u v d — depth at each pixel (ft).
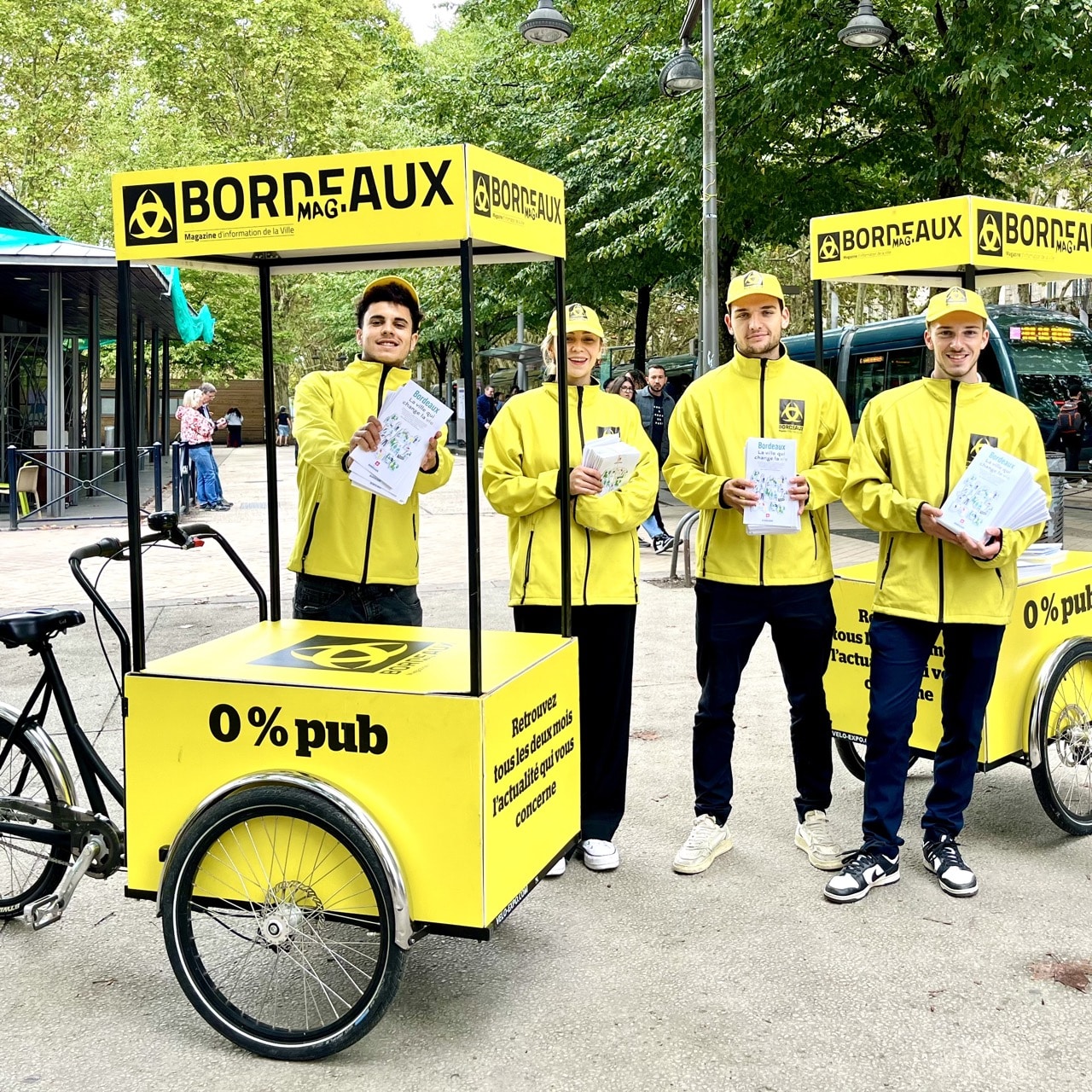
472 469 8.65
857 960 10.37
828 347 59.31
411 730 8.72
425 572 32.17
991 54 33.68
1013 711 12.76
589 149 53.06
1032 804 14.29
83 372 79.66
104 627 24.77
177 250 9.47
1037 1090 8.41
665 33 49.19
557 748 10.32
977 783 15.08
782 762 15.79
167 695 9.38
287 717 9.05
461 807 8.68
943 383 11.77
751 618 12.26
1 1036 9.39
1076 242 13.43
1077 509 46.34
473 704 8.56
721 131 43.65
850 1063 8.77
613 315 96.73
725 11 42.47
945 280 14.97
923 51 40.27
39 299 60.44
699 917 11.30
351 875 9.00
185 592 29.12
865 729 13.78
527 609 12.34
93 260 46.01
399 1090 8.54
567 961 10.44
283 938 9.18
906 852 12.82
